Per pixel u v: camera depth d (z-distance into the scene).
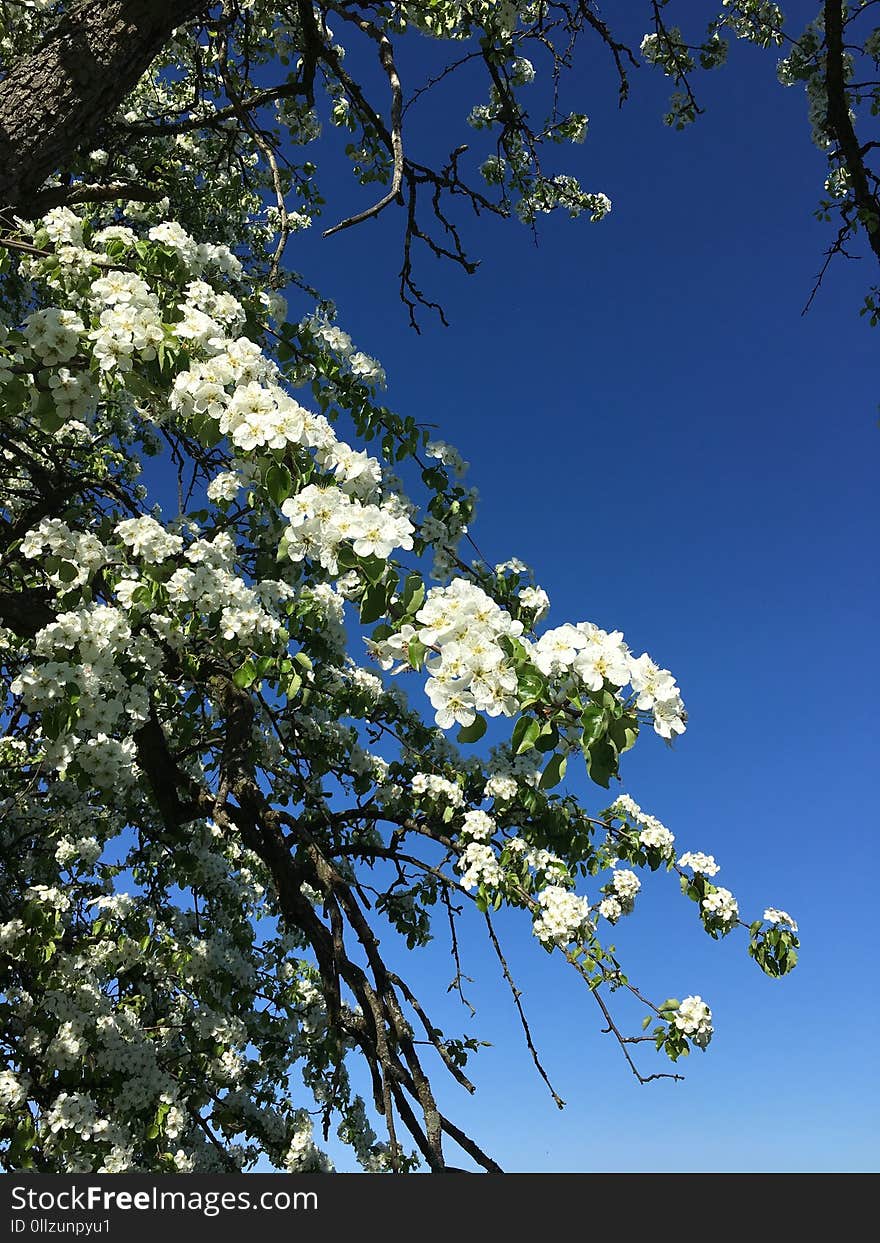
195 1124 4.80
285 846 4.12
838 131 5.26
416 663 1.91
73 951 4.55
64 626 2.68
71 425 4.64
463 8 4.30
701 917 4.51
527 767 4.56
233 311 2.78
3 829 5.01
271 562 4.19
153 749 4.46
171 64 5.82
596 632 1.88
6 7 4.56
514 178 6.06
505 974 3.84
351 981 3.52
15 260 3.56
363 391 4.02
